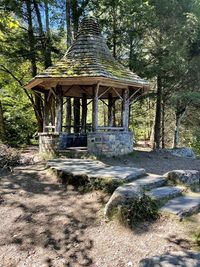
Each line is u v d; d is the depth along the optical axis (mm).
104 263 3812
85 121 12953
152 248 3988
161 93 16875
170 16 15070
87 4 14773
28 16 14023
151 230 4445
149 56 15625
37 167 8172
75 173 6469
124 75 10336
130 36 14609
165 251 3877
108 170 6836
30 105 17438
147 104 21594
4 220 5004
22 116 17578
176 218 4625
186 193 5898
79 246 4219
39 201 5723
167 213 4762
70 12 14828
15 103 17359
